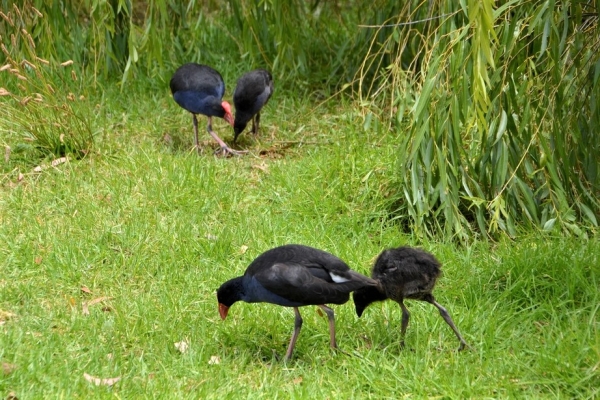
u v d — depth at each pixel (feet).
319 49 58.75
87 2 49.21
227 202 42.22
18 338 30.27
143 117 51.57
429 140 38.47
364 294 31.17
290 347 30.40
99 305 33.94
